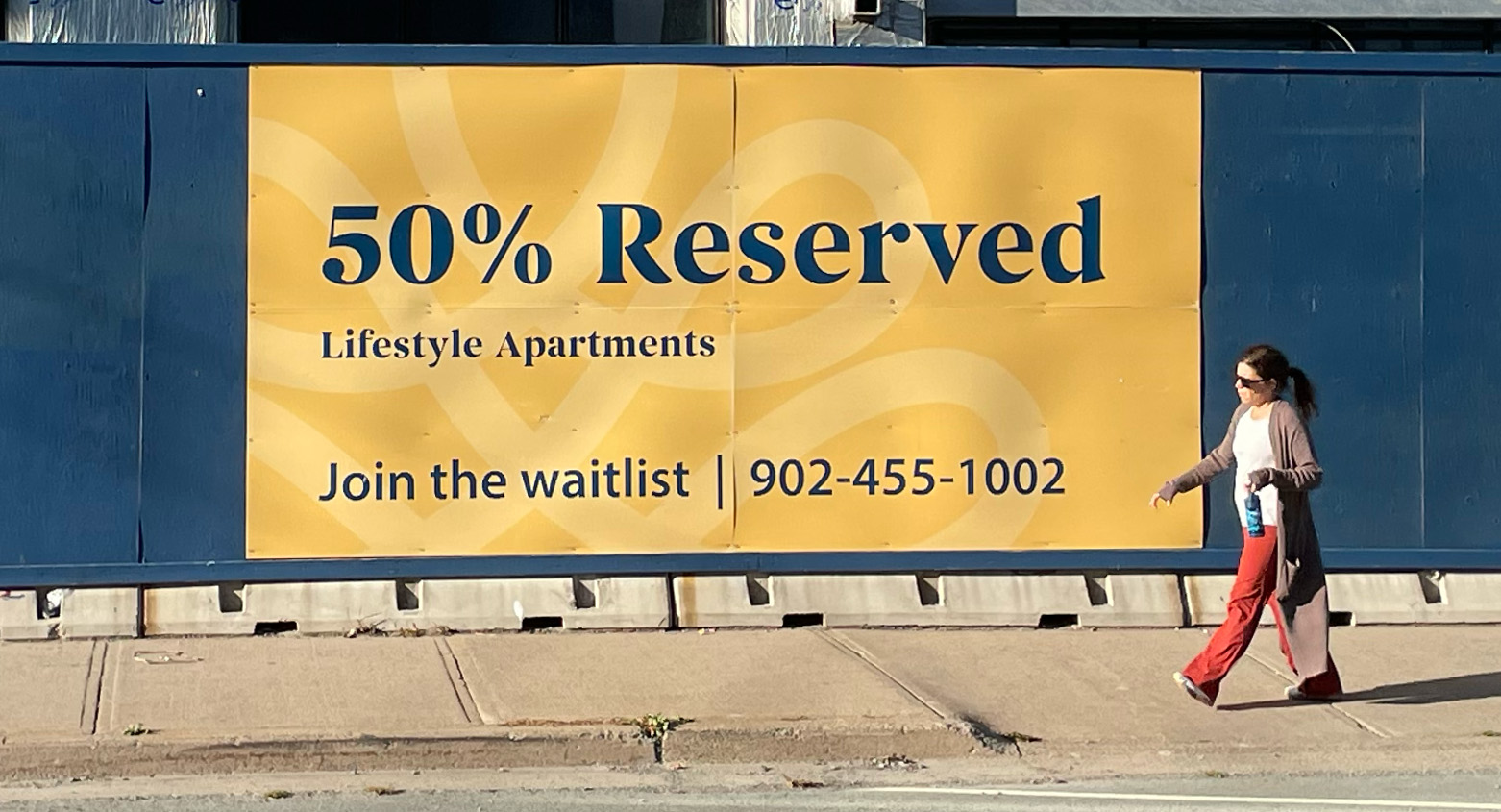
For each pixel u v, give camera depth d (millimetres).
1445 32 13875
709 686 8398
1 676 8461
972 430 9953
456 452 9742
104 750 7219
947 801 6910
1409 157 10156
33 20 11930
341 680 8438
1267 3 13656
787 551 9891
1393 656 9344
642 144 9836
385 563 9672
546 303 9789
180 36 12109
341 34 13172
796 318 9891
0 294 9477
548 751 7480
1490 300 10188
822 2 12680
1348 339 10133
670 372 9852
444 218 9742
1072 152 9992
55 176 9523
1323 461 10133
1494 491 10180
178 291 9602
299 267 9672
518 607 9719
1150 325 10023
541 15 13359
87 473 9547
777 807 6809
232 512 9625
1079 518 10008
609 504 9820
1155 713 8203
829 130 9891
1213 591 10078
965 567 9938
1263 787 7168
